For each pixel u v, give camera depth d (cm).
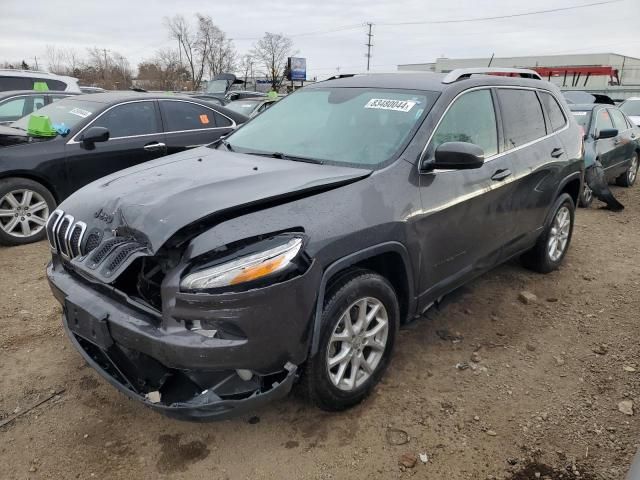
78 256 284
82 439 285
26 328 399
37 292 464
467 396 328
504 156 406
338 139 354
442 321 424
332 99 396
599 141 866
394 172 315
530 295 468
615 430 300
